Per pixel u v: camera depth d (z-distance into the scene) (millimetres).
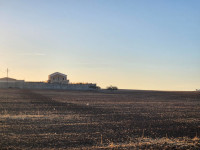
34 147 11141
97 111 24156
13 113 22094
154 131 14586
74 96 51062
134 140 12523
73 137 12914
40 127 15484
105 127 15633
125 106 29578
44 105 29828
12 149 10844
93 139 12555
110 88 94250
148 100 40688
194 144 11977
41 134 13523
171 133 14141
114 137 13039
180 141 12492
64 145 11492
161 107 28625
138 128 15391
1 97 43000
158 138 13016
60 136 13102
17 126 15789
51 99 40531
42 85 103438
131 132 14250
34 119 18672
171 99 43594
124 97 49438
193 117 20312
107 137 13008
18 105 29406
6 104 30453
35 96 48125
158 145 11680
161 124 16828
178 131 14680
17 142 11891
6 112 22750
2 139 12414
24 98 41688
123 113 22688
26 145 11430
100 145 11562
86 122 17484
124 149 10992
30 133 13766
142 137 13133
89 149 10875
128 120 18500
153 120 18578
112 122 17531
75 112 23266
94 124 16656
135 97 49625
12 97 43594
